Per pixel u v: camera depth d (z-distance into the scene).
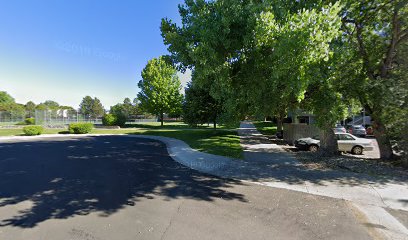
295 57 6.61
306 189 6.92
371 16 10.71
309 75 7.35
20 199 6.07
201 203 5.81
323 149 12.17
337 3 6.37
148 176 8.46
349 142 14.39
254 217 4.99
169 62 9.80
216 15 7.51
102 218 4.92
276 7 7.86
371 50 11.48
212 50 7.18
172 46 8.79
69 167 9.95
